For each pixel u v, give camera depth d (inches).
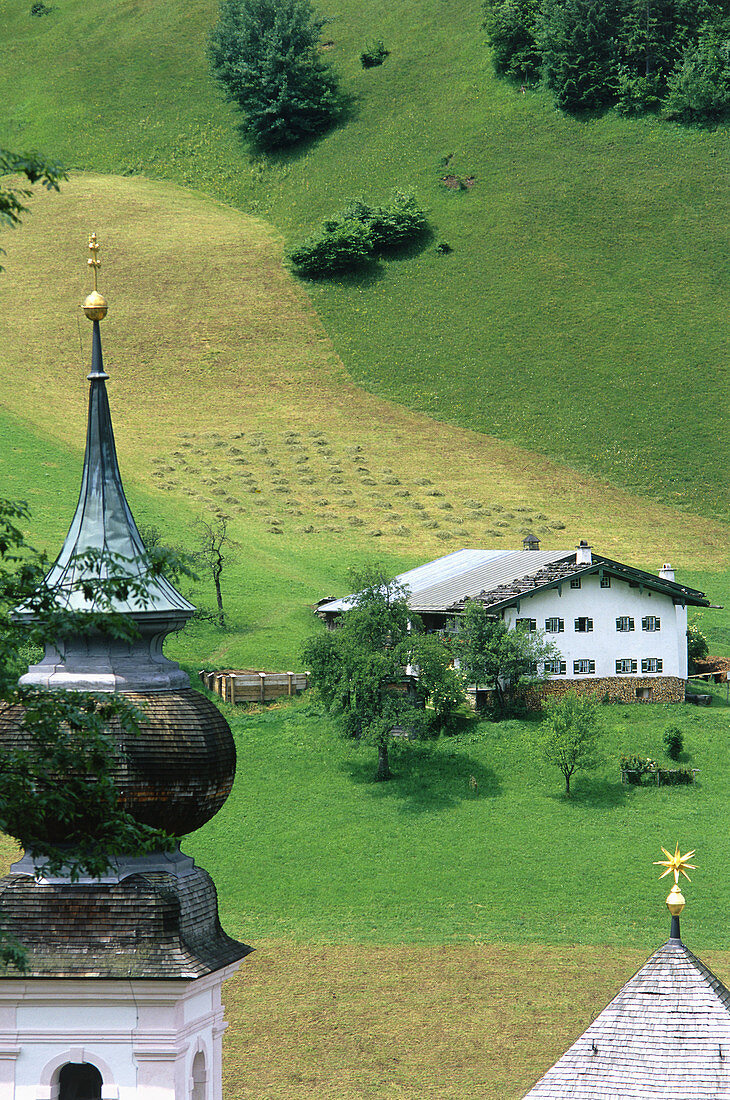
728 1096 1198.9
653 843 3649.1
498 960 3046.3
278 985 2918.3
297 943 3161.9
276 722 4458.7
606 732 4340.6
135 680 997.2
